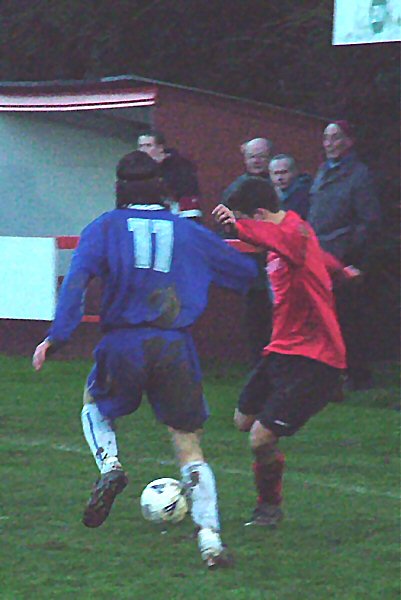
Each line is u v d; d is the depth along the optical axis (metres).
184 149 26.03
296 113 27.08
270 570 12.64
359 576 12.48
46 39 33.84
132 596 11.73
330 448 18.88
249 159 22.88
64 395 22.55
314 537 13.91
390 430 20.12
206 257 12.52
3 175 28.42
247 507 15.23
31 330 27.20
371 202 22.80
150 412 21.30
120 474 12.32
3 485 16.11
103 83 26.22
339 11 19.28
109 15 32.88
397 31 18.72
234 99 26.41
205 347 26.58
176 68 33.59
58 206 28.66
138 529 14.13
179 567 12.69
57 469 17.08
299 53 31.92
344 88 30.94
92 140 28.44
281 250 13.26
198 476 12.38
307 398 13.80
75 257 12.18
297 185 23.05
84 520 12.44
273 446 14.08
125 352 12.23
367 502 15.55
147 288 12.26
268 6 32.38
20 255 25.27
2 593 11.80
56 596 11.73
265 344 23.36
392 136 30.39
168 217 12.47
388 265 29.75
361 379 24.17
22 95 27.33
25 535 13.84
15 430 19.78
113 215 12.37
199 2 32.69
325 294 13.76
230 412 21.44
